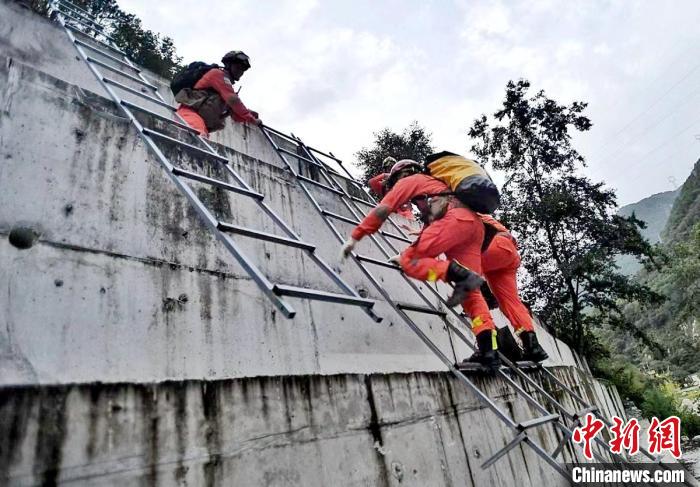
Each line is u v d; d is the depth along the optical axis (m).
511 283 3.62
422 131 14.33
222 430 1.80
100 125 2.21
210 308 2.22
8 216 1.69
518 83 15.66
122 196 2.13
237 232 1.81
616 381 15.66
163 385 1.69
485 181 2.82
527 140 15.57
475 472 3.18
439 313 3.43
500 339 3.97
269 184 3.37
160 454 1.57
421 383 3.15
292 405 2.15
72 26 3.54
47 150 1.94
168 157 2.55
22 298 1.58
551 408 5.23
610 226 13.84
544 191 14.79
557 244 14.52
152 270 2.07
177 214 2.35
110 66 3.30
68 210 1.89
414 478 2.63
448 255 3.04
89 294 1.78
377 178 4.51
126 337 1.82
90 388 1.48
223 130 3.95
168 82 4.15
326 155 5.30
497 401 4.00
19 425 1.28
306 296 1.76
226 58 3.91
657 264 14.45
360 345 3.11
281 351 2.47
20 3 2.65
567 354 10.53
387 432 2.62
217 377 2.07
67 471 1.34
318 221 3.69
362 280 3.73
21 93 1.95
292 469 2.00
